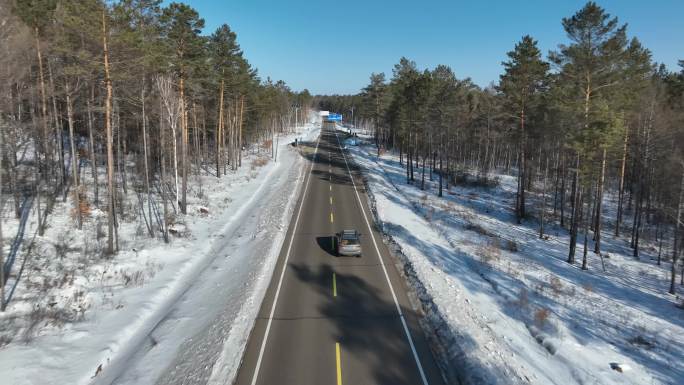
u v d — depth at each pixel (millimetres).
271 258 20734
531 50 33688
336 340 12891
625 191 52406
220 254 22203
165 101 26219
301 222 28844
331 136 105750
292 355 11984
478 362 11641
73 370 11266
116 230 20953
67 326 13500
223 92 45250
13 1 20891
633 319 17203
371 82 64812
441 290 17047
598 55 25438
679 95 43531
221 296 16094
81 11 18219
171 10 27812
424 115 45219
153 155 43938
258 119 74812
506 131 52594
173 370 11109
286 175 49531
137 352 12180
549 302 17875
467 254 23797
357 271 19344
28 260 18125
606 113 23734
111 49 19594
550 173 56938
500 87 36281
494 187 52438
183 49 29297
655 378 12148
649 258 28875
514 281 20172
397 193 42062
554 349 13094
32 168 31578
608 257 27766
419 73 49812
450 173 57188
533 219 37406
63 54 23516
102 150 41781
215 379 10625
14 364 11031
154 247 22203
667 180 32406
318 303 15672
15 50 18969
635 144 34344
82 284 16719
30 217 23016
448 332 13352
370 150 78875
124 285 17344
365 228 27688
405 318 14570
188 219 28531
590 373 11859
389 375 11070
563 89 27594
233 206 33938
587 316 16906
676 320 17734
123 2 19141
